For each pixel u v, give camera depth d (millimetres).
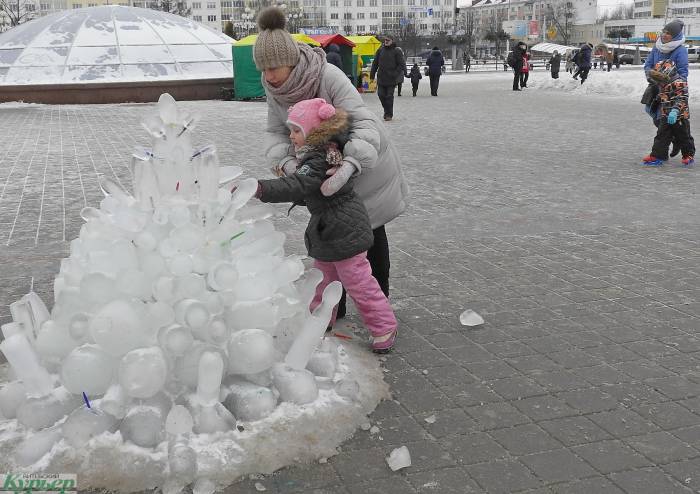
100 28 25031
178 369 2750
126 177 8961
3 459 2598
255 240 3174
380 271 3963
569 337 3871
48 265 5195
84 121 16719
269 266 3000
